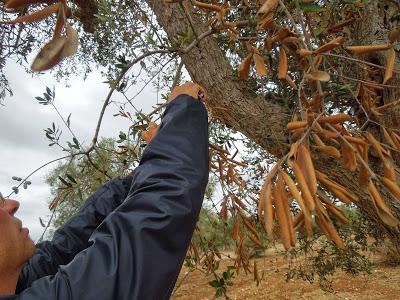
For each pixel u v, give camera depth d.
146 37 2.13
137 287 0.92
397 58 2.21
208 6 1.57
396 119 2.09
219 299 7.20
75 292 0.90
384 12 2.30
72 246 1.62
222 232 2.50
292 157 1.07
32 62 0.79
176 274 1.02
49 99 1.80
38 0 0.79
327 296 9.73
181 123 1.14
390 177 1.25
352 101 2.24
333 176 2.04
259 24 1.36
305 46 1.24
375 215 2.03
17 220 1.03
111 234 0.98
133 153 2.07
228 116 2.40
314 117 1.15
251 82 2.39
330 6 1.67
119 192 1.74
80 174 2.18
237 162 2.26
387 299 8.68
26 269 1.50
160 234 0.97
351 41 2.41
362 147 1.25
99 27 3.23
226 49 2.61
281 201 0.98
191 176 1.05
